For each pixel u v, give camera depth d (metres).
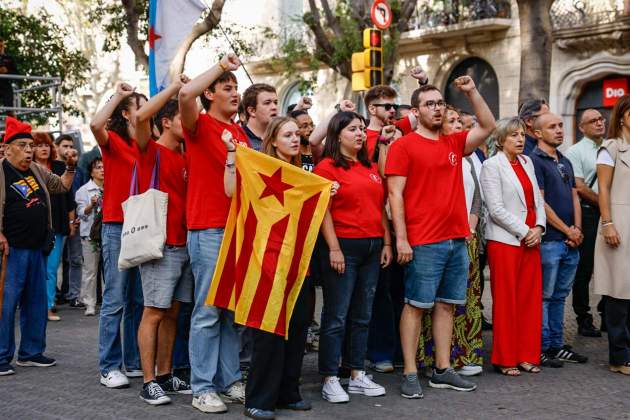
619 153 7.26
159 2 10.01
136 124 6.09
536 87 15.41
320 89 27.67
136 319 7.11
